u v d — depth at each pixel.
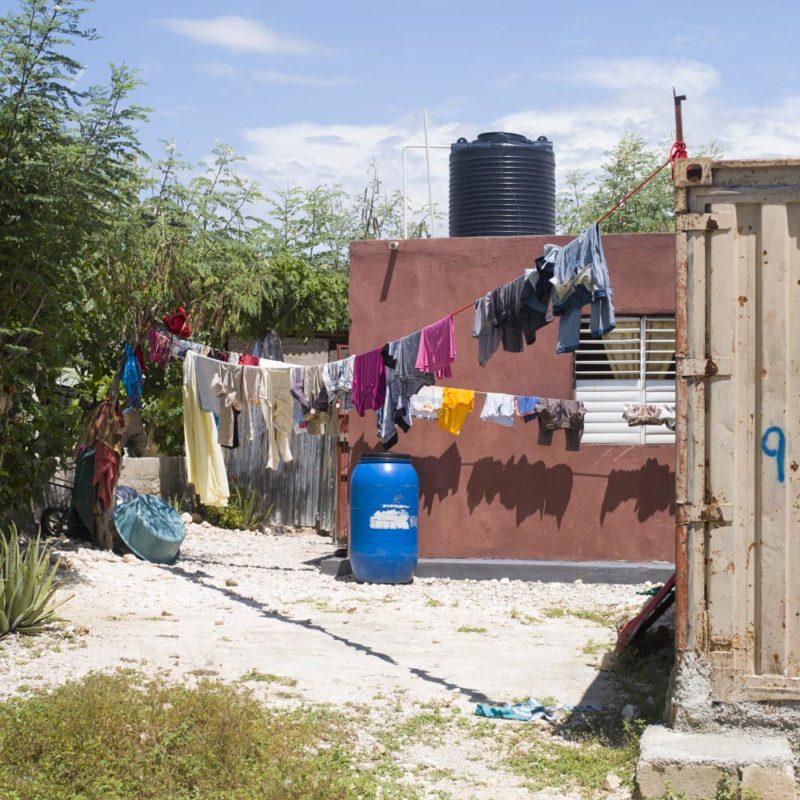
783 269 6.36
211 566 14.52
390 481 13.13
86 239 11.70
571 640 9.98
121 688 7.14
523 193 15.98
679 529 6.41
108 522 14.16
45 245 11.40
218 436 13.91
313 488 19.31
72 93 11.15
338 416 15.26
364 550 13.16
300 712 7.20
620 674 8.40
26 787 5.57
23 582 9.34
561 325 8.04
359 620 10.88
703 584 6.38
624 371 13.80
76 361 14.22
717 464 6.39
